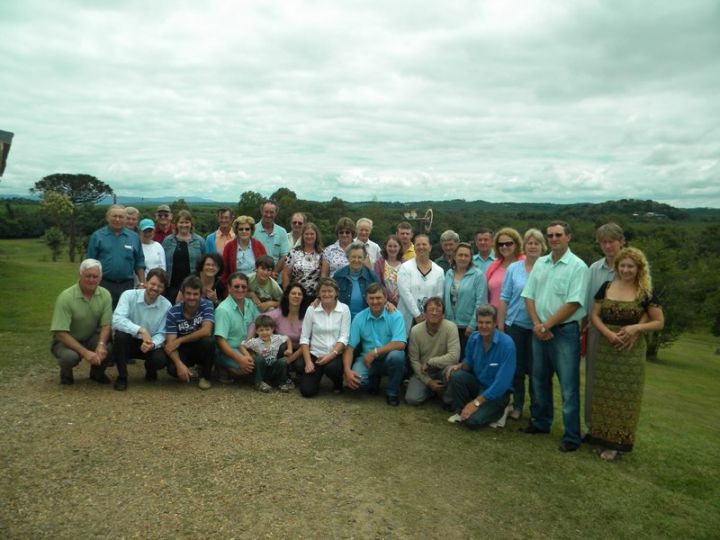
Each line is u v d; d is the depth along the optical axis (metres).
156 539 2.99
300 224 7.66
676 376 19.72
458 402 5.36
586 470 4.45
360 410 5.46
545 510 3.75
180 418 4.79
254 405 5.32
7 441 4.07
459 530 3.39
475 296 5.93
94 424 4.51
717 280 32.59
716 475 4.74
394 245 6.70
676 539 3.55
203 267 6.20
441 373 5.67
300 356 5.93
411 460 4.35
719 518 3.89
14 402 4.91
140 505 3.32
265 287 6.28
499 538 3.35
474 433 5.08
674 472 4.69
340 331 5.87
